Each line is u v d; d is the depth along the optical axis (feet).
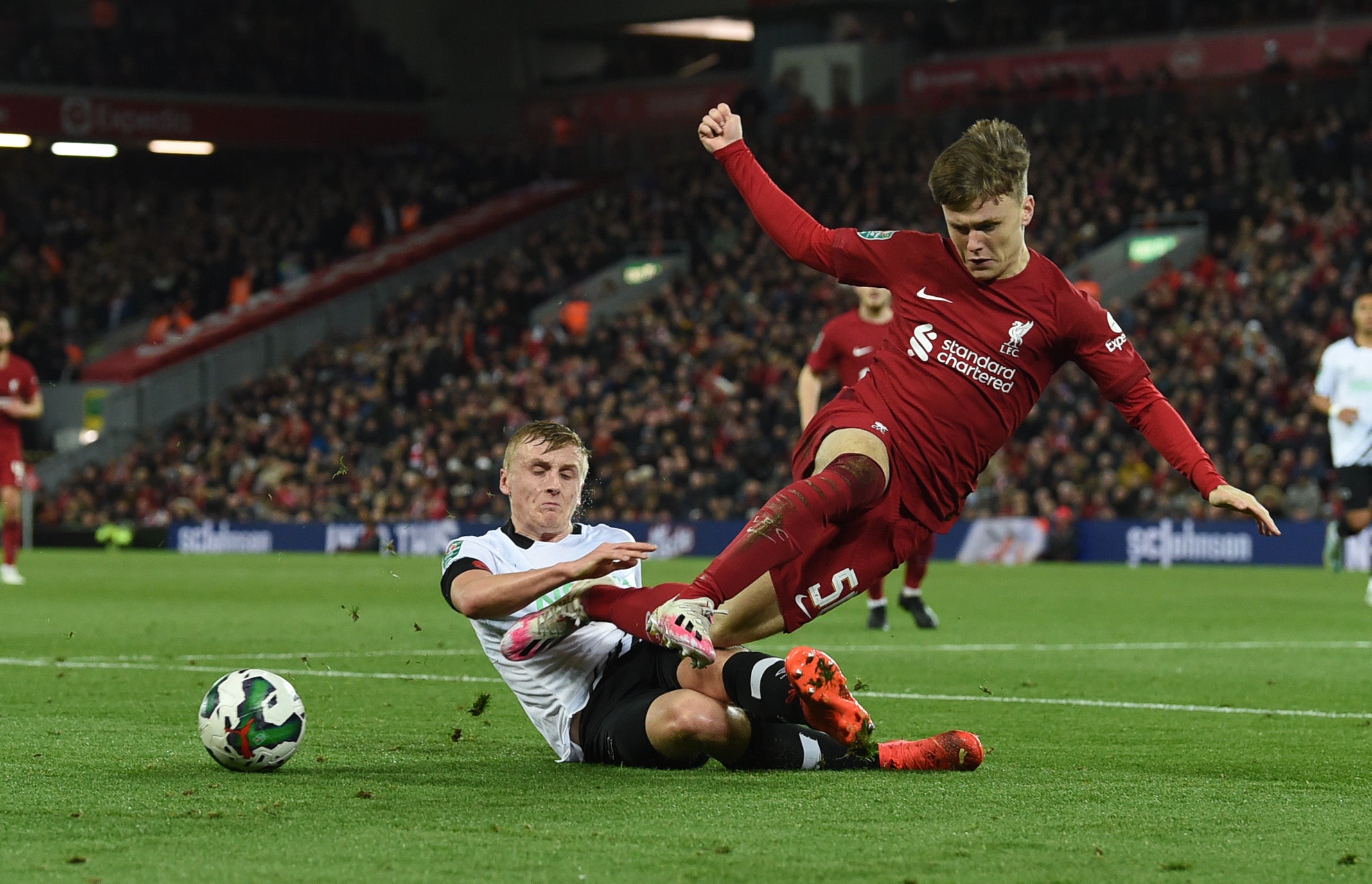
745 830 35.47
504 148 355.77
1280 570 185.06
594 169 341.82
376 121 362.12
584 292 304.30
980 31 307.58
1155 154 266.98
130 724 55.67
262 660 81.87
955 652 87.61
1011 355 44.70
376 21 368.27
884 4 314.14
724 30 355.15
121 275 339.77
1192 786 42.63
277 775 43.50
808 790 40.78
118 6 339.36
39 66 320.91
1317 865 32.48
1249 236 238.68
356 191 348.59
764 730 43.88
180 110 335.67
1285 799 40.70
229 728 43.47
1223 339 214.07
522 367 269.23
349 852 33.06
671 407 241.96
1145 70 287.28
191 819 36.70
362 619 111.65
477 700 48.01
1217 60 281.74
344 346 310.45
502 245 339.98
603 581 43.01
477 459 247.91
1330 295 215.92
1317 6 274.36
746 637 43.70
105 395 291.58
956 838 34.88
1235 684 71.97
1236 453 197.88
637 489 229.25
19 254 335.67
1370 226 228.84
